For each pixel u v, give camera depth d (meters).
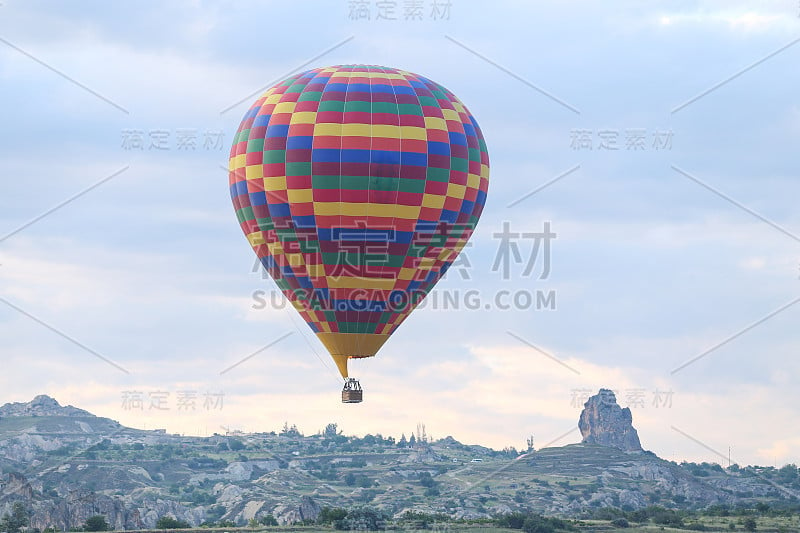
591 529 126.62
